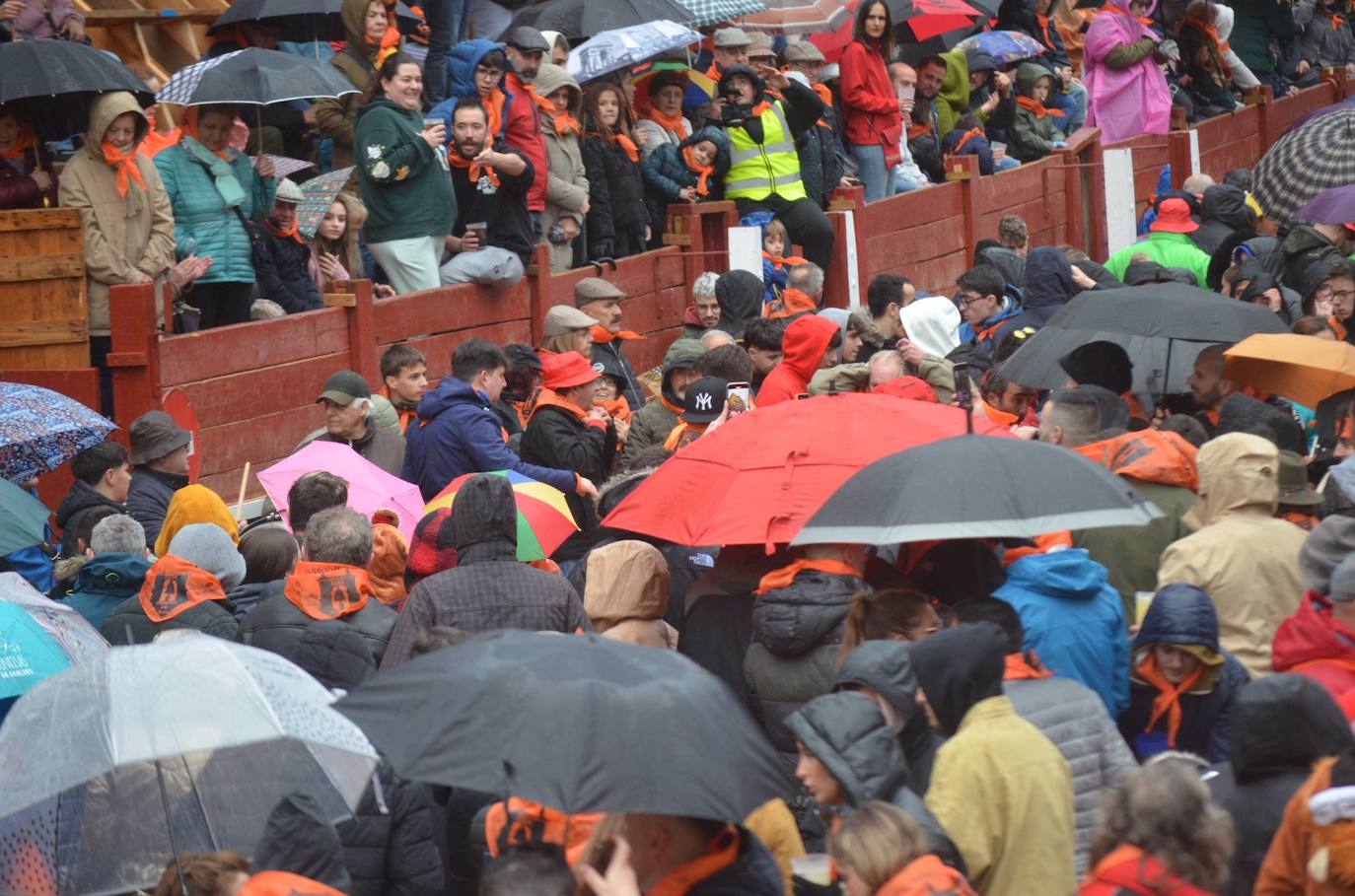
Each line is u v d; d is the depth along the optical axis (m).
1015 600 14.18
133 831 12.52
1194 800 10.19
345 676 15.34
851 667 11.72
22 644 14.73
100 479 22.06
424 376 26.67
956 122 46.25
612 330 30.03
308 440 24.08
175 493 21.19
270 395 27.89
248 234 28.31
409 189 30.47
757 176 36.72
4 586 16.03
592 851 10.44
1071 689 12.86
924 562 15.80
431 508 18.59
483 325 31.59
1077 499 13.65
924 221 42.06
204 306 28.03
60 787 10.98
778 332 27.03
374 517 19.95
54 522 25.89
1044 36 51.22
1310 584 14.31
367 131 29.95
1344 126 31.20
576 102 33.75
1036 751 11.60
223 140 28.05
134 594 18.09
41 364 26.00
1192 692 14.15
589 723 9.90
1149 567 16.72
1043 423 17.75
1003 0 50.50
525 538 18.59
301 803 11.13
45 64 25.81
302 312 28.55
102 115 25.84
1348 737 11.55
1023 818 11.41
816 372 24.39
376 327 29.48
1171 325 20.97
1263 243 31.72
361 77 32.34
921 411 17.25
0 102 25.64
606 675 10.24
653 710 10.05
